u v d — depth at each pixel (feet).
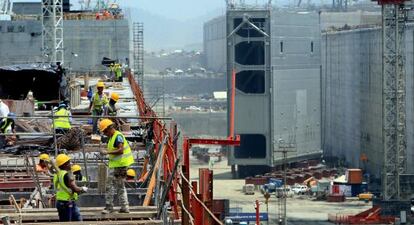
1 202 168.35
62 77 320.50
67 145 209.05
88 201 159.33
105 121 142.00
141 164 204.95
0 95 311.68
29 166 186.29
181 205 130.11
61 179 132.05
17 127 232.32
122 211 142.31
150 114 245.45
